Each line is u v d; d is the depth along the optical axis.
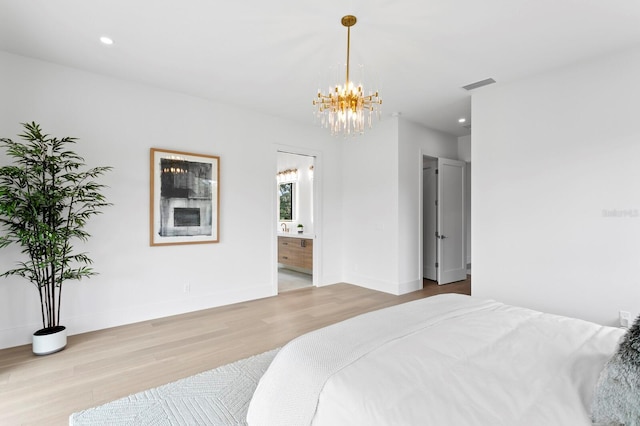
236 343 2.91
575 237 2.93
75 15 2.32
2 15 2.31
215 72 3.27
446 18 2.34
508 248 3.37
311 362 1.31
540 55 2.85
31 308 2.93
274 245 4.66
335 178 5.48
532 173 3.21
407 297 4.54
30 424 1.79
